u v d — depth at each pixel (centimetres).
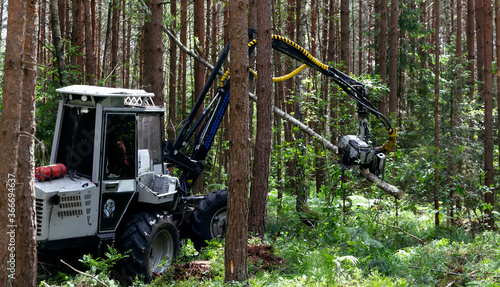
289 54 901
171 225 718
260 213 842
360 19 2503
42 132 1074
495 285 570
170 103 1705
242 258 556
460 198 1088
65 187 614
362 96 912
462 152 1095
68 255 680
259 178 842
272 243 801
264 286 586
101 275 594
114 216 661
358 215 928
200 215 805
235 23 538
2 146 438
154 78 1085
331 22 1598
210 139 873
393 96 1452
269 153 848
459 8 1809
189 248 759
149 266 680
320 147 1041
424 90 1702
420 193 1062
